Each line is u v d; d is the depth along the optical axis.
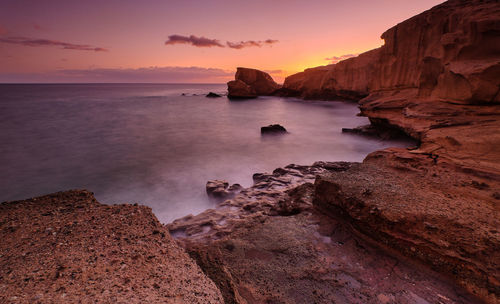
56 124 32.31
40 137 25.52
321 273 4.32
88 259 3.00
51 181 14.98
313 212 6.43
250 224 6.21
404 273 4.20
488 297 3.56
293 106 53.00
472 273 3.79
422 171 7.10
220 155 19.50
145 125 32.59
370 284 4.02
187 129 30.11
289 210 6.82
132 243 3.43
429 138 10.35
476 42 13.25
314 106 51.72
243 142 23.45
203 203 11.88
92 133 27.61
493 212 4.76
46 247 3.19
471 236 4.13
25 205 4.32
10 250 3.10
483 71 11.88
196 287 2.83
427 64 16.38
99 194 13.14
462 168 7.03
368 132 22.45
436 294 3.74
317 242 5.19
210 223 6.50
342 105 49.97
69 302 2.27
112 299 2.37
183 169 16.55
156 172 16.08
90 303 2.28
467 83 12.80
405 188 5.92
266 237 5.47
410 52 20.17
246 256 4.87
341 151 19.42
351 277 4.20
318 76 62.81
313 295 3.88
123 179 15.05
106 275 2.75
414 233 4.49
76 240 3.38
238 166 17.00
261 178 12.16
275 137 25.19
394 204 5.12
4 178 15.38
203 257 4.34
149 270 2.95
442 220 4.54
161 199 12.41
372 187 5.95
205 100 70.25
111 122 34.44
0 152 20.41
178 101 67.44
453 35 14.25
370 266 4.41
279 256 4.83
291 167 12.85
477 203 5.12
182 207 11.57
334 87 52.34
